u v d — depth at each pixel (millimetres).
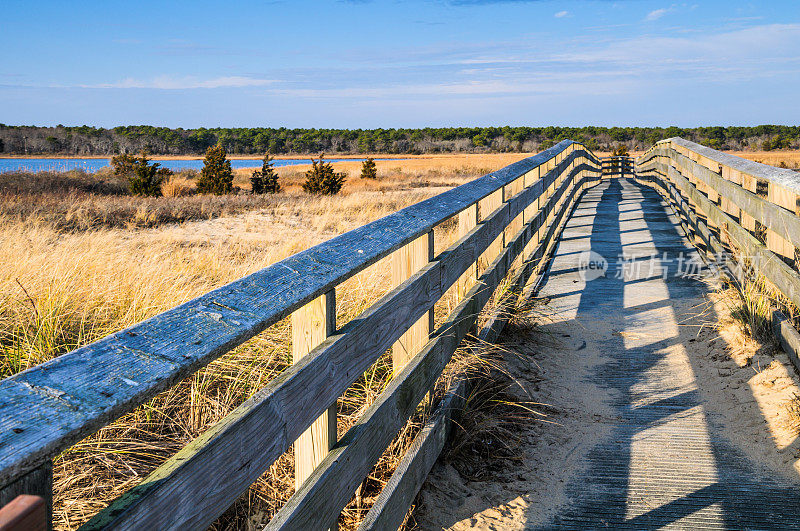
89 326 4004
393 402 2404
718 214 6387
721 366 4062
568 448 3201
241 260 7918
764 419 3338
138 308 4148
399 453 2711
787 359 3871
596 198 15531
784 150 111562
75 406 963
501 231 4668
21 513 724
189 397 3049
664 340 4699
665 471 2961
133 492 1054
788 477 2852
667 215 11531
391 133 173375
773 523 2549
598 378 4094
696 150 8008
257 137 171000
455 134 170250
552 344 4719
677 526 2547
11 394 938
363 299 4227
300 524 1616
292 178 47125
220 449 1268
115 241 8656
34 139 142000
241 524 2328
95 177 27188
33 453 843
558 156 10039
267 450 1463
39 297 4094
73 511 2154
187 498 1163
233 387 3148
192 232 12297
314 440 1903
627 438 3291
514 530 2535
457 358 3582
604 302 5762
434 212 3053
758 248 4734
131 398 1034
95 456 2424
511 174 5164
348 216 14555
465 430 3203
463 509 2670
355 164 79188
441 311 4383
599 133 147250
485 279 4074
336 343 1875
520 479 2914
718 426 3361
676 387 3881
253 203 18391
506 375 4086
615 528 2549
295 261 1848
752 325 4289
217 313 1408
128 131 160750
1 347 3453
